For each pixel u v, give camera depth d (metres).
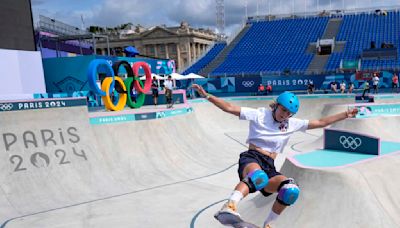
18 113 10.52
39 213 8.74
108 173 11.36
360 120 15.63
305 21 44.62
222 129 24.11
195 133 16.59
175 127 15.37
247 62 37.78
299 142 18.56
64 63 22.38
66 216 8.55
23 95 16.53
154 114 14.37
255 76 31.12
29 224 8.09
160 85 29.73
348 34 38.91
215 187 10.79
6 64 16.31
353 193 6.42
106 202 9.54
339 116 3.69
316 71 32.09
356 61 30.75
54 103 11.37
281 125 3.61
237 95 31.77
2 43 16.11
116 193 10.30
